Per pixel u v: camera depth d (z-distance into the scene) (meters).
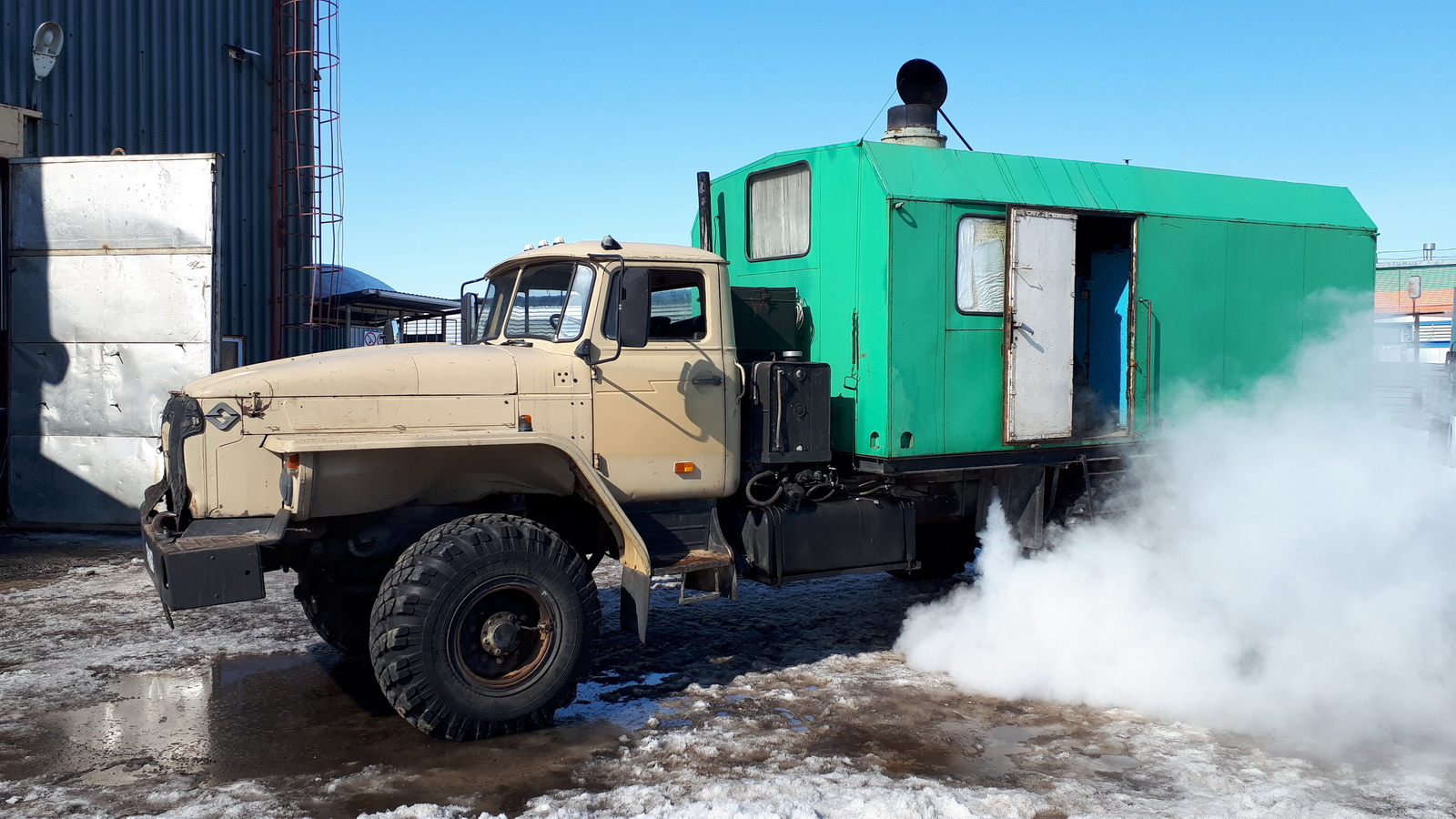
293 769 4.18
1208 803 3.80
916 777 4.05
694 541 5.53
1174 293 7.02
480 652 4.53
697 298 5.55
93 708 4.94
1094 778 4.07
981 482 6.54
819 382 5.82
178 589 4.18
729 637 6.39
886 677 5.51
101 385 9.91
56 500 9.98
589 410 5.12
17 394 9.96
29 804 3.79
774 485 5.87
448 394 4.84
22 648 5.95
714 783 3.98
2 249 10.39
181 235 9.82
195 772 4.14
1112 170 6.98
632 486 5.25
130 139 12.55
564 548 4.72
